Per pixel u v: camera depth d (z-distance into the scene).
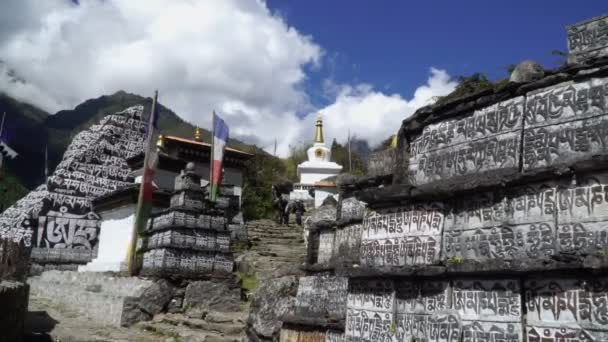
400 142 8.79
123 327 17.80
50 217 37.16
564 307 5.70
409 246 7.84
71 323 18.47
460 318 6.75
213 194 24.05
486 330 6.42
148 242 22.52
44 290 27.27
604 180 5.68
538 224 6.22
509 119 6.96
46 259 36.00
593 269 5.32
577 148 6.08
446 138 7.91
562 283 5.77
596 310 5.41
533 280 6.08
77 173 39.50
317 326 10.27
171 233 20.77
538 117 6.60
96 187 39.94
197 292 19.67
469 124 7.57
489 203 6.88
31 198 39.53
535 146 6.54
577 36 7.17
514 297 6.21
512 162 6.76
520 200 6.50
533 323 5.97
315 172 54.56
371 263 8.45
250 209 49.34
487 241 6.78
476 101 7.47
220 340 14.97
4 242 18.88
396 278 7.86
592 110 6.04
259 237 34.84
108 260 25.92
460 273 6.80
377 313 8.07
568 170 5.91
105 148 41.56
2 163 38.44
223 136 24.88
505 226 6.60
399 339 7.55
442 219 7.48
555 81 6.46
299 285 11.87
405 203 8.09
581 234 5.77
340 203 11.55
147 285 19.16
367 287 8.38
